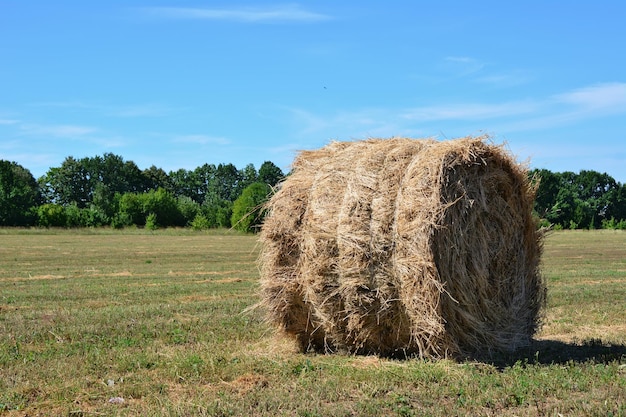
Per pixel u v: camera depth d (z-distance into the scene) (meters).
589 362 8.58
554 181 82.44
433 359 8.66
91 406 6.82
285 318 9.54
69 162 122.19
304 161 9.80
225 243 43.34
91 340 10.19
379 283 8.62
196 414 6.33
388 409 6.62
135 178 126.75
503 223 9.38
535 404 6.82
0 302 14.62
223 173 133.12
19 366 8.33
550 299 14.85
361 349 9.30
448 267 8.56
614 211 92.12
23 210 74.06
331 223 8.84
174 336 10.41
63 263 26.41
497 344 9.23
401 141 9.20
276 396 6.96
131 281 19.53
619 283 18.39
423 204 8.33
